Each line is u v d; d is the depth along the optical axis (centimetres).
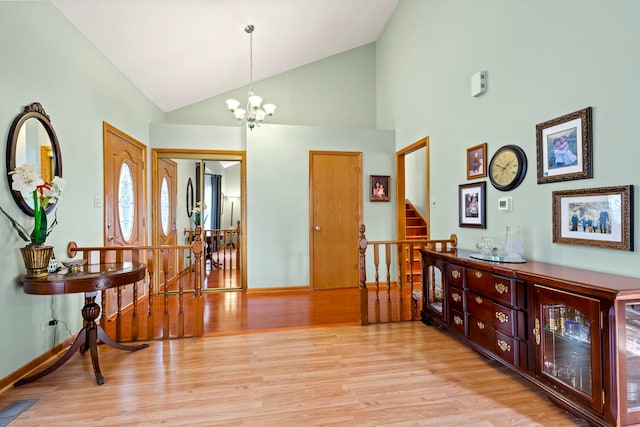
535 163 245
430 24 389
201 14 330
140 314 358
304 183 477
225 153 468
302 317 349
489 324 232
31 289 203
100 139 324
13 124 211
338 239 486
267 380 214
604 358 153
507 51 271
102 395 197
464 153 328
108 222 342
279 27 413
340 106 559
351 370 227
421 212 614
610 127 192
